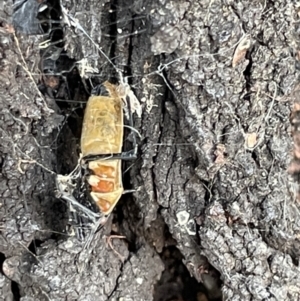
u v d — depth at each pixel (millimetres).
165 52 53
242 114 56
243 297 58
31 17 58
